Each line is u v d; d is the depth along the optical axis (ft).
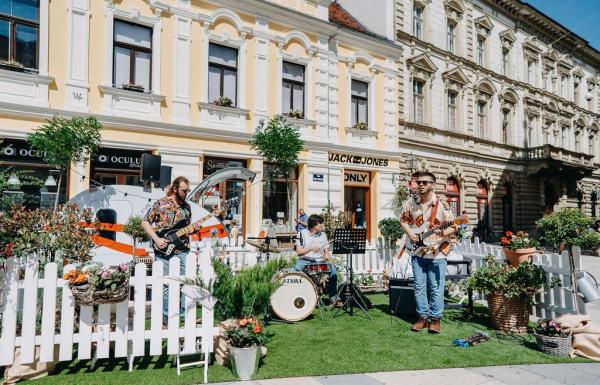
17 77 31.63
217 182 32.65
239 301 15.69
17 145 31.81
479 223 73.20
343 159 51.06
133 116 36.68
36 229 15.75
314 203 48.14
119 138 35.70
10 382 12.64
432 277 19.17
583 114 106.01
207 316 14.16
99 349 13.34
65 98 33.55
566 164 85.30
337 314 21.85
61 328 13.09
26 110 31.55
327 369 14.21
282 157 38.65
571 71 101.65
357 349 16.38
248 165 44.14
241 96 43.04
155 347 13.83
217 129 40.88
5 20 31.68
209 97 41.65
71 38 33.78
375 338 17.89
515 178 81.20
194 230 16.80
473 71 72.08
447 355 15.93
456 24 69.97
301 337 17.89
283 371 13.93
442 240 19.15
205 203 40.11
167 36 38.63
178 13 39.01
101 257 25.81
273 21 45.50
